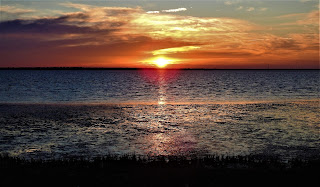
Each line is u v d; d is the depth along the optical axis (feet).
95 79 492.54
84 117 91.56
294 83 353.31
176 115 96.68
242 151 53.26
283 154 51.34
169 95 191.93
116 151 53.01
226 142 60.18
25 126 75.92
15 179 33.22
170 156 49.85
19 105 126.93
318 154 51.34
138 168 38.47
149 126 77.10
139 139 62.44
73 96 182.60
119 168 38.45
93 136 65.05
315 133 68.80
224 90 237.86
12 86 286.87
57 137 63.77
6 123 80.07
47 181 32.58
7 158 43.83
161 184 31.76
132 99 163.73
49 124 79.05
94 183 31.99
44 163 41.63
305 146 56.95
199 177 34.30
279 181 32.89
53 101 150.20
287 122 83.35
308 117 92.22
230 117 92.38
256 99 160.04
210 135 66.69
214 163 42.37
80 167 38.96
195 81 426.10
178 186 31.24
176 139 62.64
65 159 44.98
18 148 54.75
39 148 54.85
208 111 106.73
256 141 61.00
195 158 45.70
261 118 90.33
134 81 426.92
